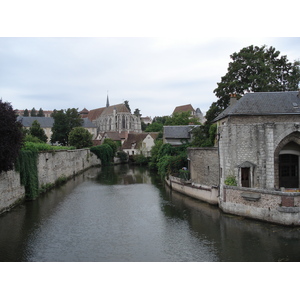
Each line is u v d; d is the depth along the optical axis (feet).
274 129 80.38
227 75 145.18
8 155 76.79
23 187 105.19
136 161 270.67
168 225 76.28
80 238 67.26
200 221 78.33
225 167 83.92
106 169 236.02
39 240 65.92
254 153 81.71
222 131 84.58
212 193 94.94
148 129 384.68
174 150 160.25
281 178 88.63
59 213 90.02
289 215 68.33
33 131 247.50
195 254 56.70
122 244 63.10
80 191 130.31
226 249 58.70
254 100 88.94
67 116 291.17
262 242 61.41
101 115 497.46
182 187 118.73
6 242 64.69
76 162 198.08
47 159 131.95
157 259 54.44
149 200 109.09
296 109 85.15
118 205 101.24
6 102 79.56
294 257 53.98
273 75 138.51
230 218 78.95
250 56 138.00
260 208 73.77
